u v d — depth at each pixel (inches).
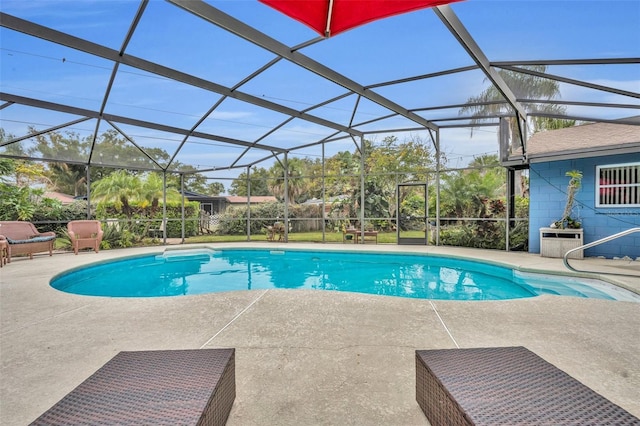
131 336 132.9
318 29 125.8
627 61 203.9
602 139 351.6
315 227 539.5
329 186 529.3
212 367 75.4
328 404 85.4
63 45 215.8
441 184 467.8
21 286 226.5
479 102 339.0
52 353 117.3
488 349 85.7
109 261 365.1
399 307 170.1
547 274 272.1
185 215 577.3
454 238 455.8
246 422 78.0
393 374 100.6
